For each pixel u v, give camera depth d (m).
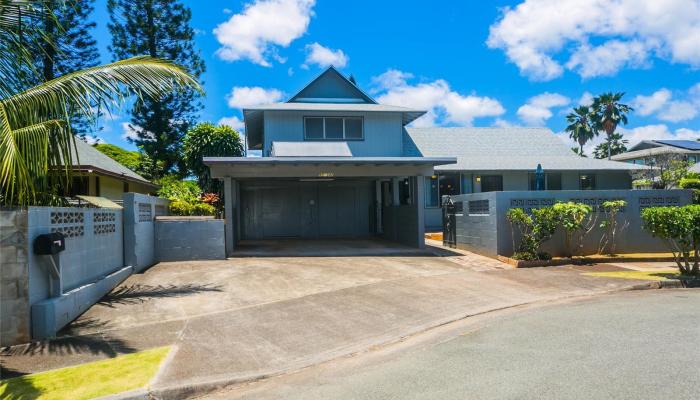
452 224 16.70
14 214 6.12
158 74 8.13
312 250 16.30
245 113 21.64
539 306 8.17
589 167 24.14
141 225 12.00
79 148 18.31
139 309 7.83
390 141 21.95
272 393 4.62
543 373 4.72
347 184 22.98
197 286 9.77
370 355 5.77
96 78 7.59
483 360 5.24
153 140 34.06
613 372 4.68
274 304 8.24
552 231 12.48
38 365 5.29
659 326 6.45
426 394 4.32
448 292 9.23
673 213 10.22
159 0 33.19
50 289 6.78
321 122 21.59
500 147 27.14
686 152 43.41
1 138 6.36
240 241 20.56
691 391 4.16
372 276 10.97
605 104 47.72
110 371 5.09
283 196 22.58
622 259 12.77
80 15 26.36
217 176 15.33
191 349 5.88
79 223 8.00
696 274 10.43
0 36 6.88
